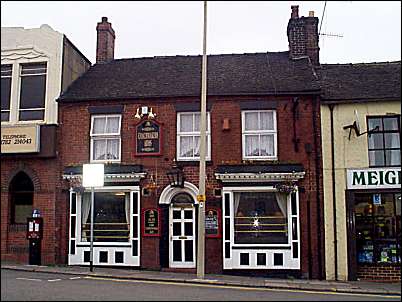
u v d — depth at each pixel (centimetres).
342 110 1758
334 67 2017
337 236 1694
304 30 2034
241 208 1761
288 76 1889
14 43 1947
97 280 1451
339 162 1728
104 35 2188
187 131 1809
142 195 1784
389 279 1672
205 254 1723
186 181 1772
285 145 1756
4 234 1847
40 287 1257
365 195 1723
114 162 1825
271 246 1711
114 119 1861
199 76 1944
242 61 2055
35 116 1903
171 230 1769
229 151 1769
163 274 1623
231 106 1795
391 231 1695
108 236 1808
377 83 1850
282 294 1264
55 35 1930
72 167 1833
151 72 2020
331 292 1373
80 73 2084
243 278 1606
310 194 1720
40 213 1827
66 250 1798
